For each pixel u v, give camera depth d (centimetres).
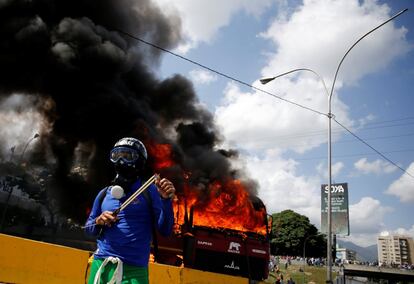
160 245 1079
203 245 1070
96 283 279
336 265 6259
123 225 289
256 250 1137
